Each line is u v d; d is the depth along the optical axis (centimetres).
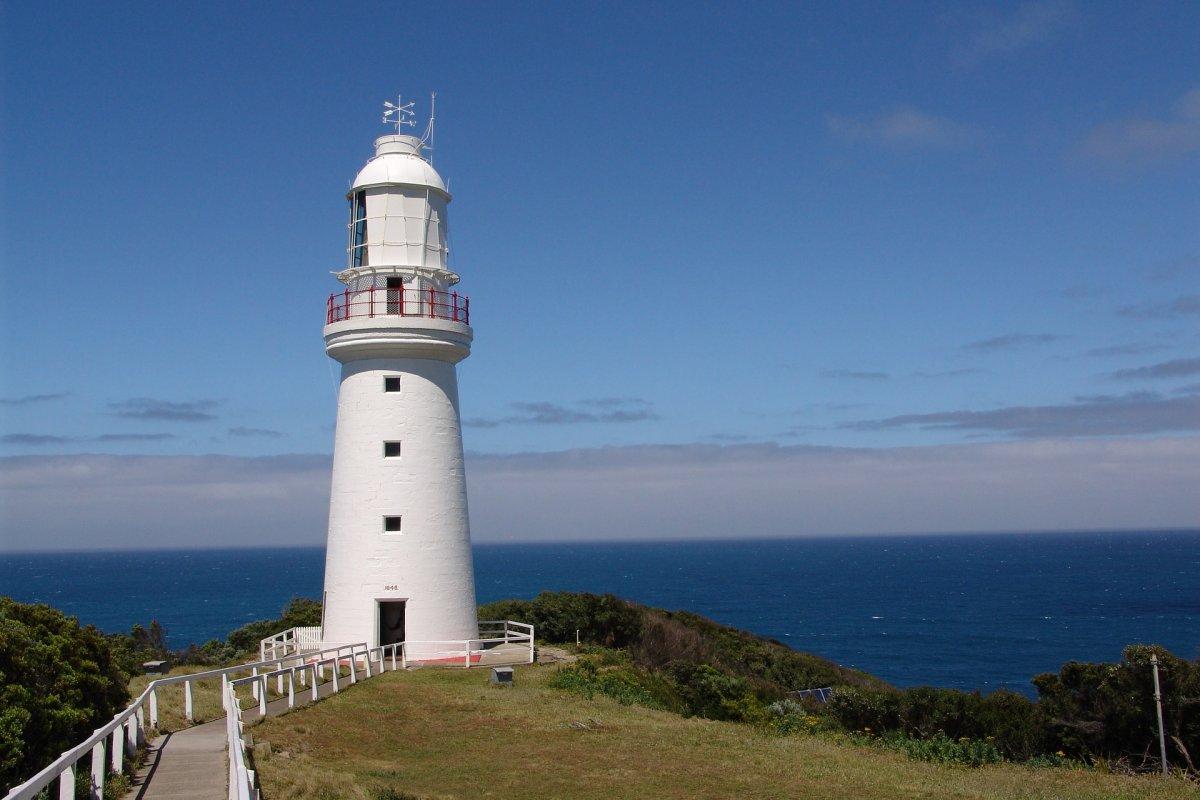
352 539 3194
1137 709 2547
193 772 1516
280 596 19075
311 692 2539
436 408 3275
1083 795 1911
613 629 4162
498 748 2086
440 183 3425
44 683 1501
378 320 3173
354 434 3241
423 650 3136
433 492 3225
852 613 14450
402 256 3312
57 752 1420
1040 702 2797
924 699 2825
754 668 4684
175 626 13388
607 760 1998
